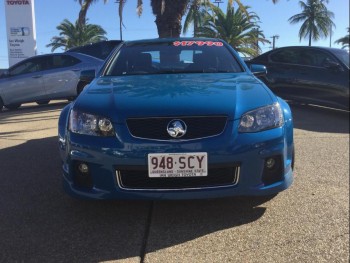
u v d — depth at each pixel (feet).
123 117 10.34
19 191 13.47
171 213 11.84
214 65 14.64
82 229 10.95
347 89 26.78
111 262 9.47
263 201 12.67
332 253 9.92
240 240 10.43
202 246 10.15
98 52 37.06
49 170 15.58
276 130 10.73
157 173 10.11
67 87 34.73
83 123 10.72
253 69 15.69
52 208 12.16
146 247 10.09
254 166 10.40
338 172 15.65
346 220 11.55
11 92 34.88
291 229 11.01
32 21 59.52
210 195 10.30
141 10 46.60
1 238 10.48
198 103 10.52
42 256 9.71
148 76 13.43
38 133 22.57
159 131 10.18
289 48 31.60
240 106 10.64
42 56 35.53
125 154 10.12
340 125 25.21
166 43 15.96
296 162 16.92
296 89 30.25
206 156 10.05
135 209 12.07
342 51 29.37
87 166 10.62
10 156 17.62
